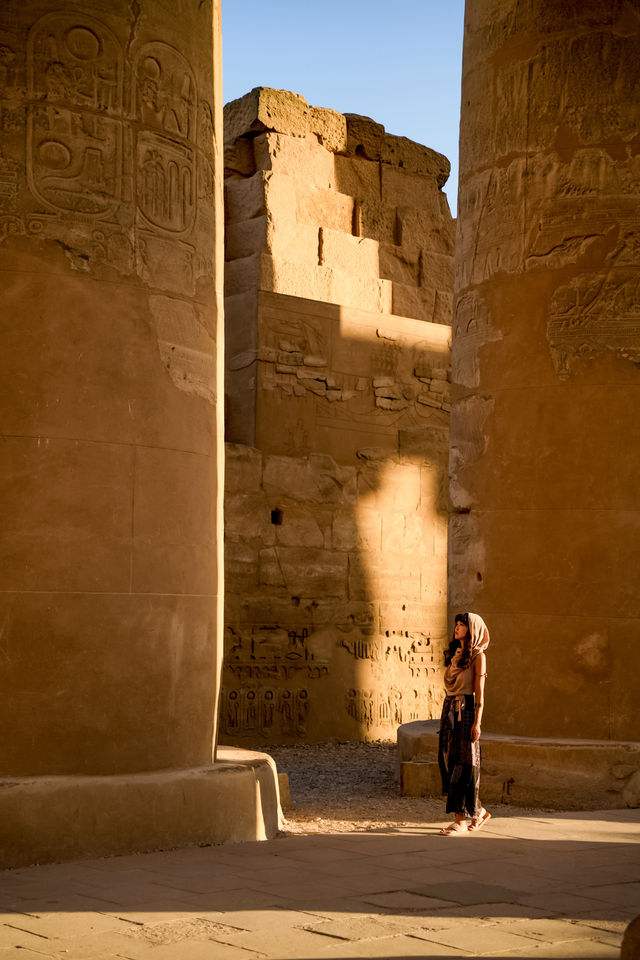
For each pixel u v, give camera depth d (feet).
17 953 15.60
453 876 20.79
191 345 25.20
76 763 22.67
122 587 23.41
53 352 23.02
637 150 33.45
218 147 27.02
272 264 50.67
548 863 22.16
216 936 16.49
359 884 19.99
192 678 24.71
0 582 22.35
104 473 23.35
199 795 23.57
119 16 24.25
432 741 33.19
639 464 32.42
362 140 55.67
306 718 45.91
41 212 23.15
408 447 50.16
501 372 33.96
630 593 32.04
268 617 45.24
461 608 34.32
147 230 24.43
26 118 23.20
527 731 32.42
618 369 32.71
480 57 35.99
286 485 46.21
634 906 18.60
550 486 32.78
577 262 33.24
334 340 48.39
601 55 33.76
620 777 30.71
